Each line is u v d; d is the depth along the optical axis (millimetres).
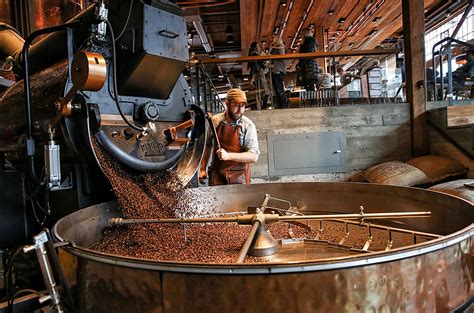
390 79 4715
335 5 6660
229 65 7617
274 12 6816
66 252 961
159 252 1286
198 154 1960
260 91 4555
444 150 3801
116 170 1526
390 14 7344
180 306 756
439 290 828
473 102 4188
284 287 724
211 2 5488
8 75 2639
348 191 1821
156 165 1665
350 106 4020
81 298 900
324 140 3998
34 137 1570
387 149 4066
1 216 1472
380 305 753
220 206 1970
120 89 1548
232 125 2498
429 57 9312
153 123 1637
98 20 1318
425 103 4027
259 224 1124
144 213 1534
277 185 1998
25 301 1060
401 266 770
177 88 1872
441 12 7594
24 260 1477
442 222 1373
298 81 5047
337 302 733
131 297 801
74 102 1388
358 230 1502
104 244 1406
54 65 1741
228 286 729
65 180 1505
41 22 3045
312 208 1906
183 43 1604
